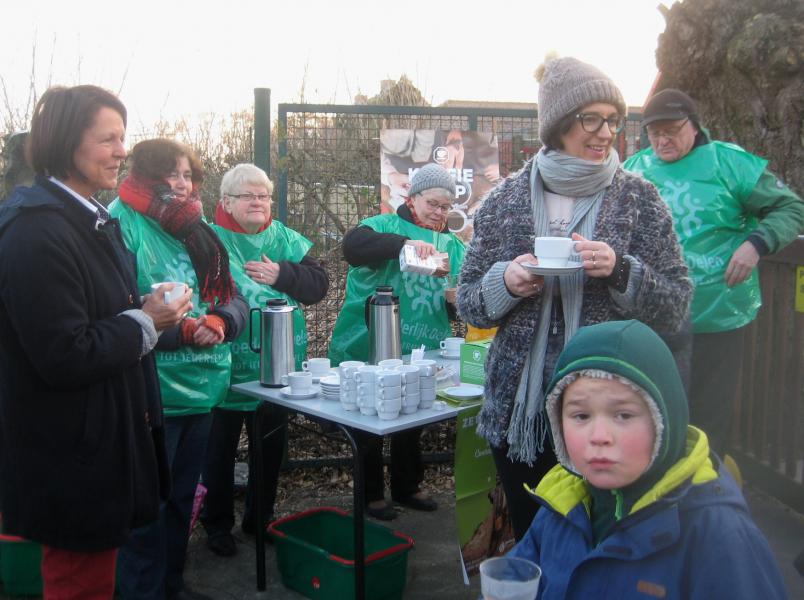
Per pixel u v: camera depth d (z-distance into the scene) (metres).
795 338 4.07
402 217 4.28
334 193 5.11
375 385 3.09
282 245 4.08
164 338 3.04
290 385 3.45
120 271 2.39
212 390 3.27
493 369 2.54
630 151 5.61
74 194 2.28
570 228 2.45
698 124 3.67
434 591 3.65
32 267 2.10
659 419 1.37
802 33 4.50
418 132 5.02
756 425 4.45
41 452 2.18
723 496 1.40
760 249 3.44
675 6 5.09
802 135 4.57
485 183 5.13
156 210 3.16
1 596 3.41
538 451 2.44
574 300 2.39
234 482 4.37
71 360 2.11
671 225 2.50
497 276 2.44
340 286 5.24
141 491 2.37
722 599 1.32
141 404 2.38
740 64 4.68
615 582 1.43
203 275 3.29
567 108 2.39
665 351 1.42
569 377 1.44
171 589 3.38
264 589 3.61
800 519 4.16
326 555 3.33
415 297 4.23
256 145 4.75
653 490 1.40
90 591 2.31
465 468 3.28
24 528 2.21
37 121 2.27
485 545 3.39
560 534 1.60
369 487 4.44
